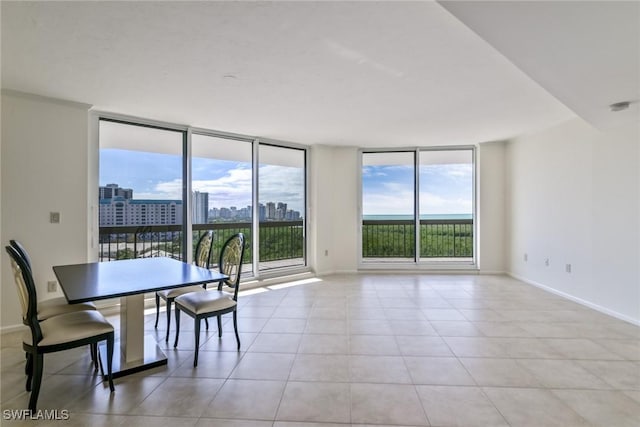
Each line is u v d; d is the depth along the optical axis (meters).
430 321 3.35
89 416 1.82
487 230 5.58
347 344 2.79
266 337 2.95
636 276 3.24
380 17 1.83
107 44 2.12
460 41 2.10
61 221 3.24
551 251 4.45
